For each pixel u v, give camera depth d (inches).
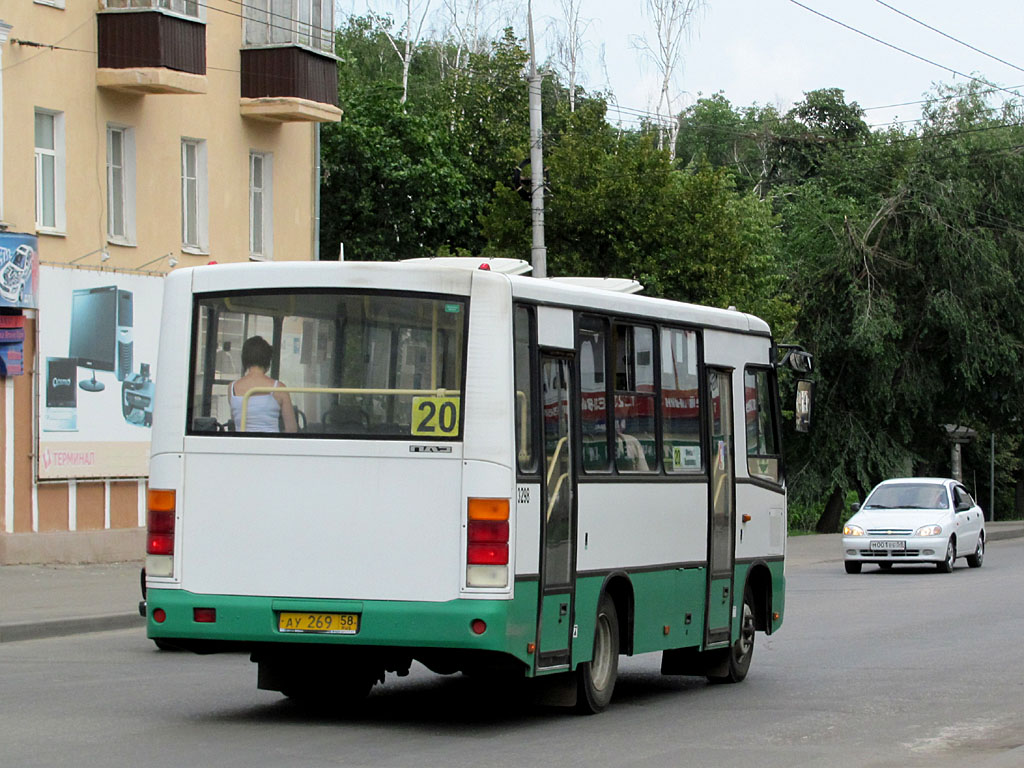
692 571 644.1
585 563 556.7
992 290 2315.5
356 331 517.0
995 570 1540.4
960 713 585.0
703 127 3831.2
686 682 703.1
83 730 516.4
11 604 962.1
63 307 1254.3
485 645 495.8
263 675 583.8
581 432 557.3
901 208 2342.5
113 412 1307.8
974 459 3211.1
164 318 537.6
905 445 2452.0
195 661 748.6
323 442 513.0
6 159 1209.4
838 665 754.8
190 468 525.7
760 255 2218.3
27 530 1222.9
